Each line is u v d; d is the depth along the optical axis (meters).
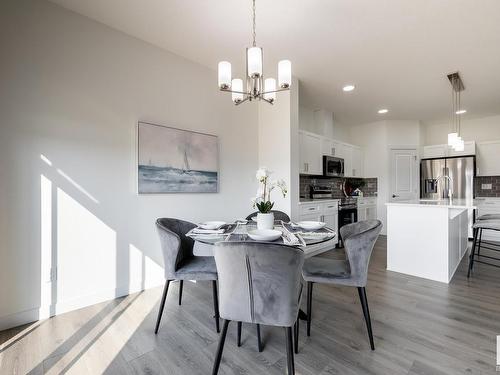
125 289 2.47
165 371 1.46
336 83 3.61
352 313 2.10
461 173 4.89
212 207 3.17
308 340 1.74
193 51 2.79
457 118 5.26
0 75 1.85
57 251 2.10
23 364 1.51
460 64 3.04
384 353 1.59
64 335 1.81
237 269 1.24
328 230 1.93
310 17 2.22
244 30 2.42
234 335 1.81
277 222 2.36
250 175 3.61
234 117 3.43
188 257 2.21
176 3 2.07
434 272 2.81
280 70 1.83
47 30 2.05
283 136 3.45
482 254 3.82
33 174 1.99
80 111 2.21
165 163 2.72
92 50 2.28
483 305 2.21
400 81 3.52
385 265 3.34
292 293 1.23
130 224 2.51
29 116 1.97
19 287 1.94
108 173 2.37
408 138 5.46
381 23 2.29
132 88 2.52
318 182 5.13
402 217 3.06
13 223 1.91
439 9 2.10
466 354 1.57
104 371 1.46
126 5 2.10
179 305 2.27
